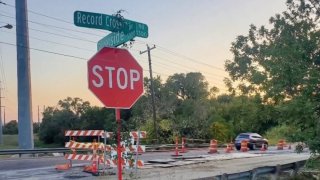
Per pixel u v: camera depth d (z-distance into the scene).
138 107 57.53
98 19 5.47
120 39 5.71
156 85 61.91
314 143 10.88
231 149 35.47
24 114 32.22
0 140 60.47
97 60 5.35
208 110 63.03
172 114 58.56
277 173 11.38
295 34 11.87
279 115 13.01
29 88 32.56
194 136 54.66
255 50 13.23
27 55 32.44
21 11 32.22
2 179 14.84
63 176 15.59
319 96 11.26
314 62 11.44
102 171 16.41
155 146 35.31
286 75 11.26
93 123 78.44
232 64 13.80
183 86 72.19
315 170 13.23
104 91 5.36
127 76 5.57
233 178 9.25
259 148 37.53
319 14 11.93
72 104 84.00
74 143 17.34
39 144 85.25
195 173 16.25
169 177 14.67
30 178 15.12
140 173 15.92
